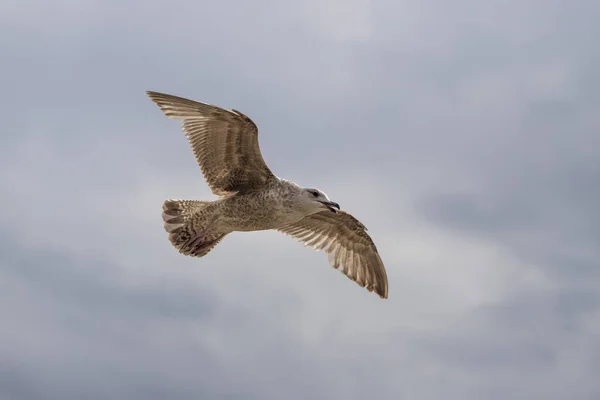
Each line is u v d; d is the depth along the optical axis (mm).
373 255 18297
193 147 15945
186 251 16438
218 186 16281
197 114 15492
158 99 15570
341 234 18297
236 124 15336
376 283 18438
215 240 16672
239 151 15781
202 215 16234
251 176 16094
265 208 16094
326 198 16312
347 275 18547
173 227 16391
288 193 16156
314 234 18469
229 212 16141
